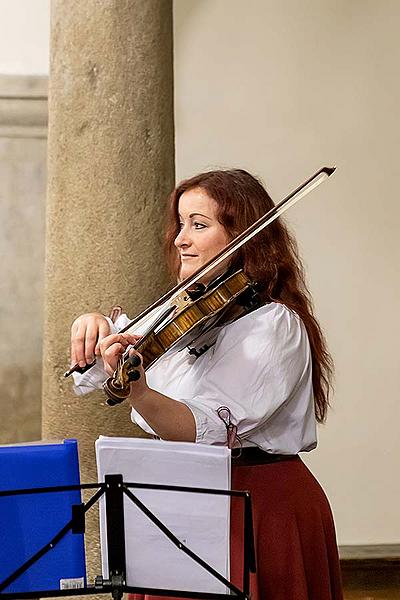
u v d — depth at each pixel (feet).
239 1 39.22
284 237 19.35
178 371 18.98
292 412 18.39
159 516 15.85
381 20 39.50
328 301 39.34
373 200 39.50
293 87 39.37
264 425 18.15
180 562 15.98
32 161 40.98
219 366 17.74
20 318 41.14
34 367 41.22
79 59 24.84
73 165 24.90
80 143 24.84
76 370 18.20
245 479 18.11
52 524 16.19
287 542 17.94
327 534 18.86
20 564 16.14
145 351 17.30
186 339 18.63
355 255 39.40
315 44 39.45
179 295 18.40
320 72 39.40
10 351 41.09
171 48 25.77
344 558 37.42
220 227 18.54
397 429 39.40
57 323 25.18
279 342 17.80
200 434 16.94
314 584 18.31
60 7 25.14
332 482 39.29
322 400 19.48
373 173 39.47
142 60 24.94
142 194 24.84
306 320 18.90
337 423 39.32
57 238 25.22
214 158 39.14
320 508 18.67
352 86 39.45
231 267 18.94
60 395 25.11
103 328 18.06
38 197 41.11
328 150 39.40
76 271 24.88
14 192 40.98
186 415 16.89
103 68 24.75
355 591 36.55
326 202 39.32
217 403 17.30
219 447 15.79
